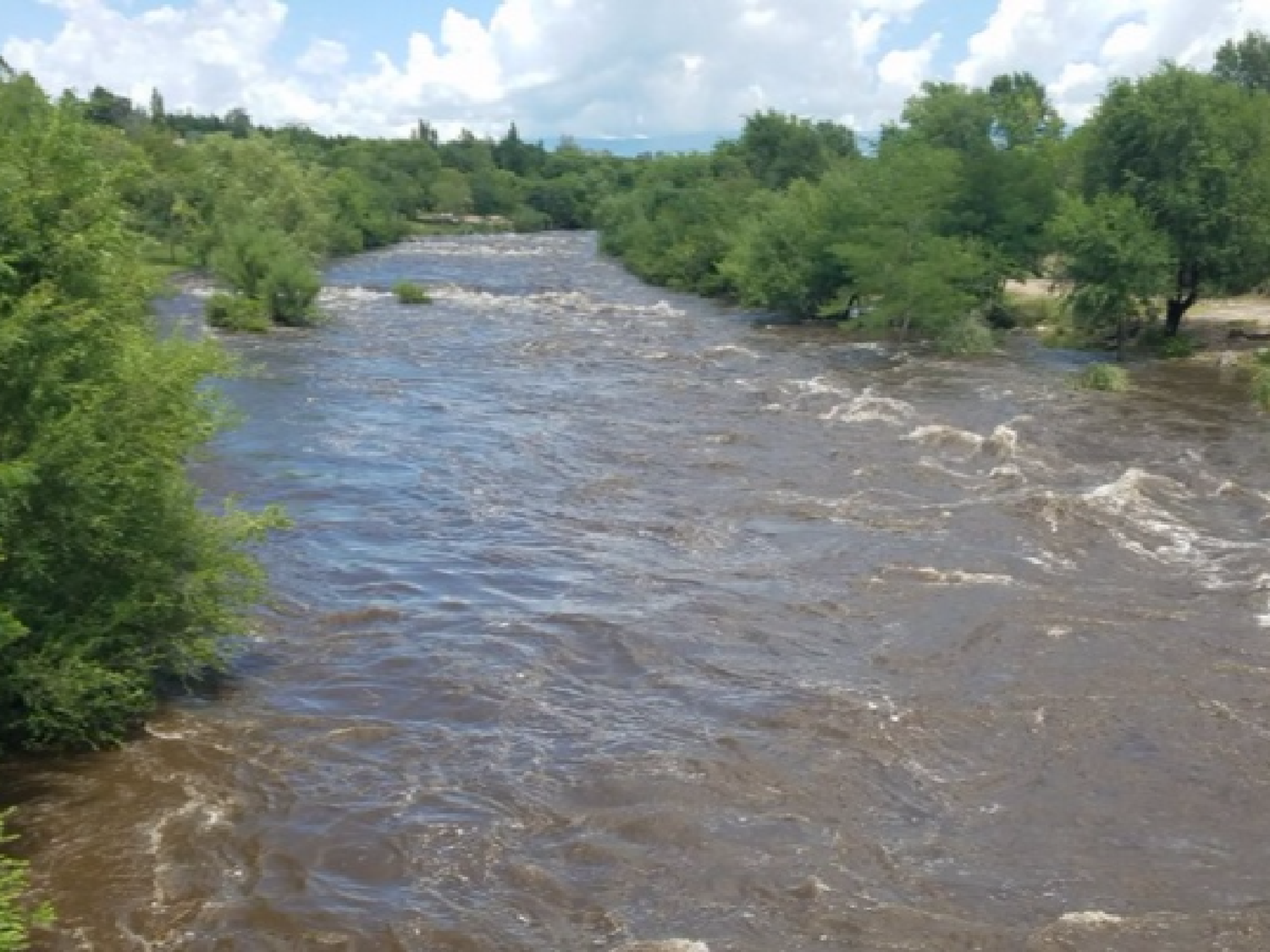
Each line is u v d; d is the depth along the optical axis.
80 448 14.45
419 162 152.88
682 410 36.62
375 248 107.00
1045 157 57.47
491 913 11.77
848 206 57.97
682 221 79.38
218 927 11.45
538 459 30.39
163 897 11.91
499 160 176.62
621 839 13.09
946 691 16.81
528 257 98.81
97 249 15.41
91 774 14.30
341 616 19.44
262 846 12.86
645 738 15.45
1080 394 38.44
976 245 52.12
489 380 41.84
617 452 31.08
